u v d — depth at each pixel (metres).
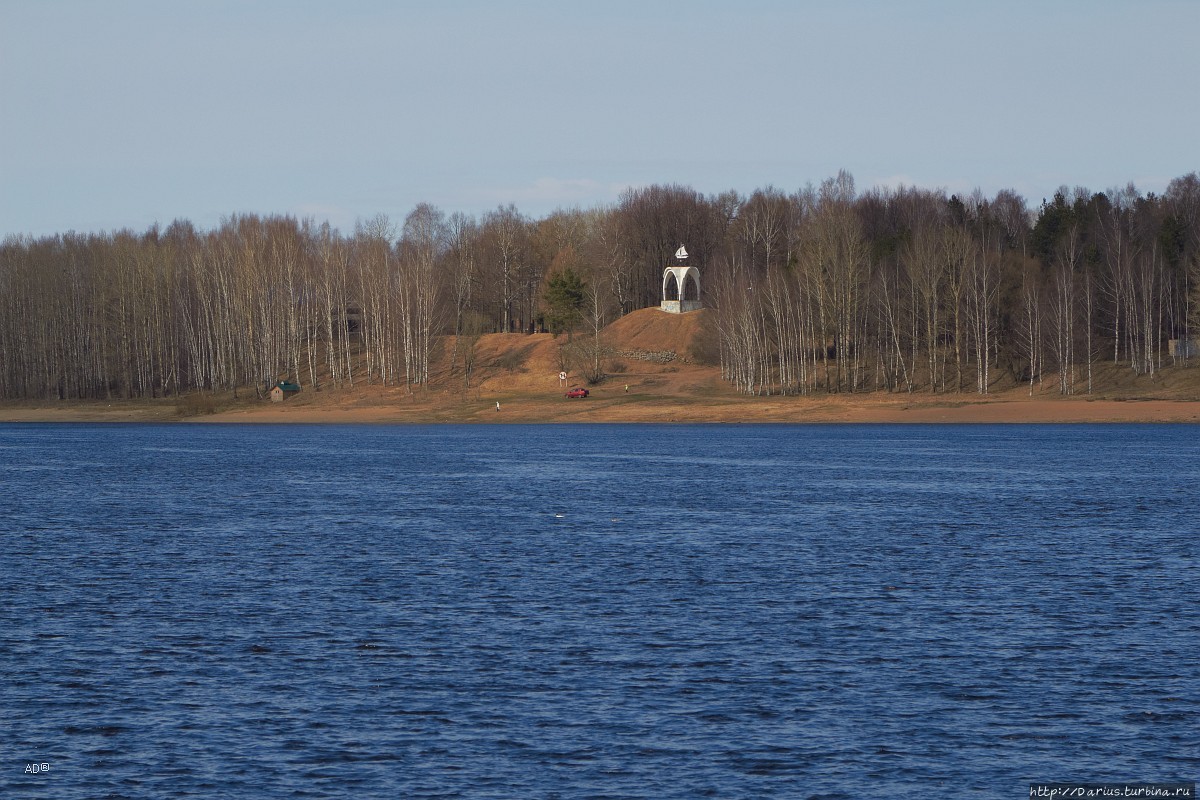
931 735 90.12
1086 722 92.88
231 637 121.62
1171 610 132.75
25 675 107.06
